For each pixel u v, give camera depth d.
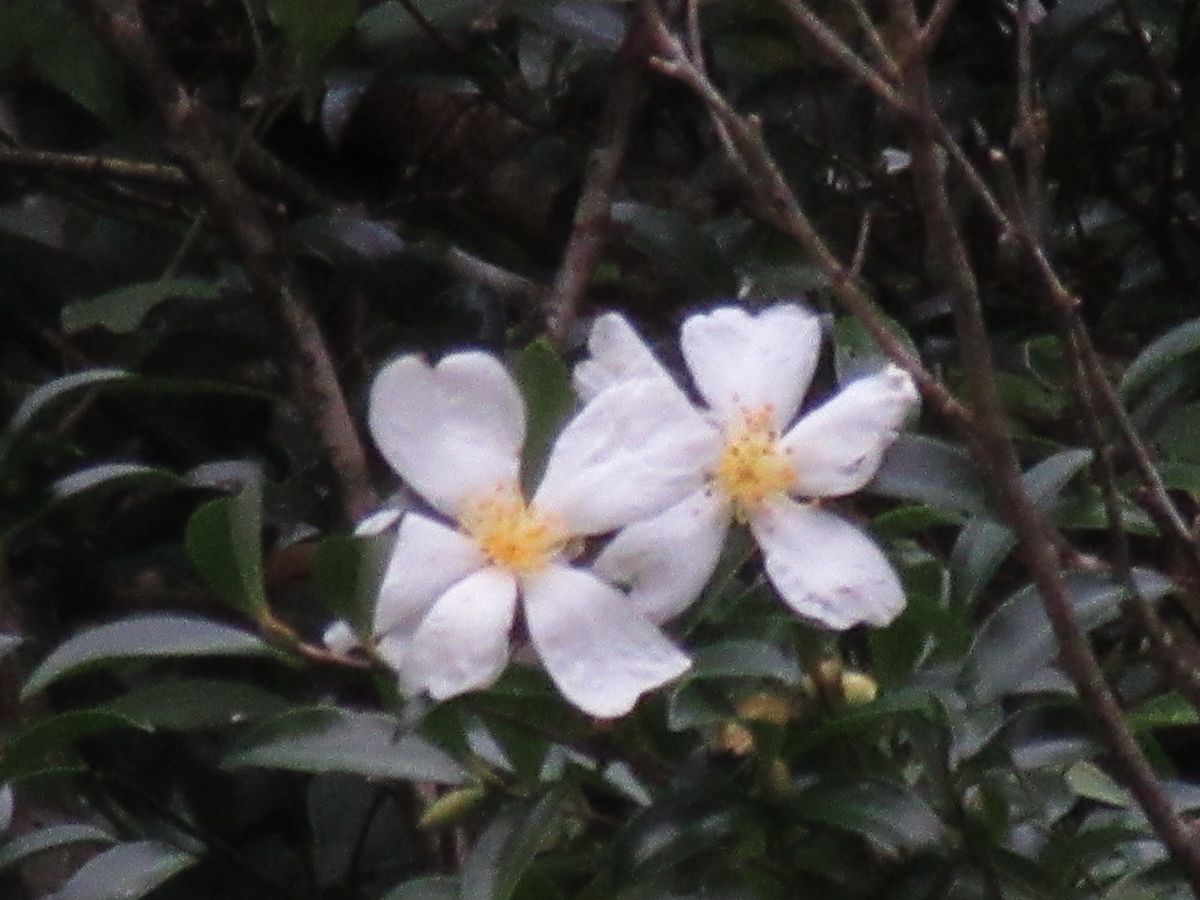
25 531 1.17
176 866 1.05
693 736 1.02
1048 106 1.21
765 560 0.99
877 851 1.02
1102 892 1.04
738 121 0.99
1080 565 1.02
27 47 1.17
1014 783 1.05
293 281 1.14
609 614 0.97
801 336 1.00
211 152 1.12
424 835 1.08
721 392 0.99
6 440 1.09
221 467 1.15
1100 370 1.02
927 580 1.04
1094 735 1.03
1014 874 1.03
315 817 1.14
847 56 0.97
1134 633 1.11
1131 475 1.07
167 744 1.14
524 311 1.20
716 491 0.98
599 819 1.04
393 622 0.97
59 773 1.06
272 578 1.13
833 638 1.03
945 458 1.02
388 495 1.15
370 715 1.02
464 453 0.98
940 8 0.96
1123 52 1.21
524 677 0.99
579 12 1.17
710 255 1.14
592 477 0.98
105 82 1.17
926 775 1.03
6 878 1.12
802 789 1.01
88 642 1.00
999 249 1.05
